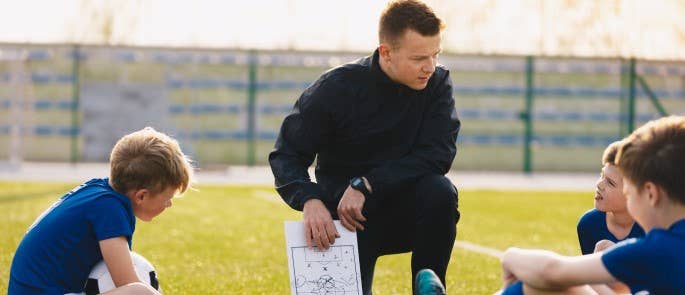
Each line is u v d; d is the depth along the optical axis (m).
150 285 4.35
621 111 22.12
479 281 6.41
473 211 12.39
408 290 6.00
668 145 3.08
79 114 21.22
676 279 3.04
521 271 3.42
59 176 17.81
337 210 4.41
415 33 4.36
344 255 4.30
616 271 3.15
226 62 21.44
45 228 4.01
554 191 16.80
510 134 22.03
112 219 3.95
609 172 4.25
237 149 21.61
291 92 21.53
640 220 3.22
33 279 3.96
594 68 22.03
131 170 4.02
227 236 8.99
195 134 21.52
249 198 13.78
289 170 4.55
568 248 8.62
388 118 4.66
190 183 4.25
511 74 21.94
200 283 6.20
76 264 3.99
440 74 4.78
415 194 4.56
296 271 4.23
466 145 21.95
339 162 4.79
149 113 21.34
